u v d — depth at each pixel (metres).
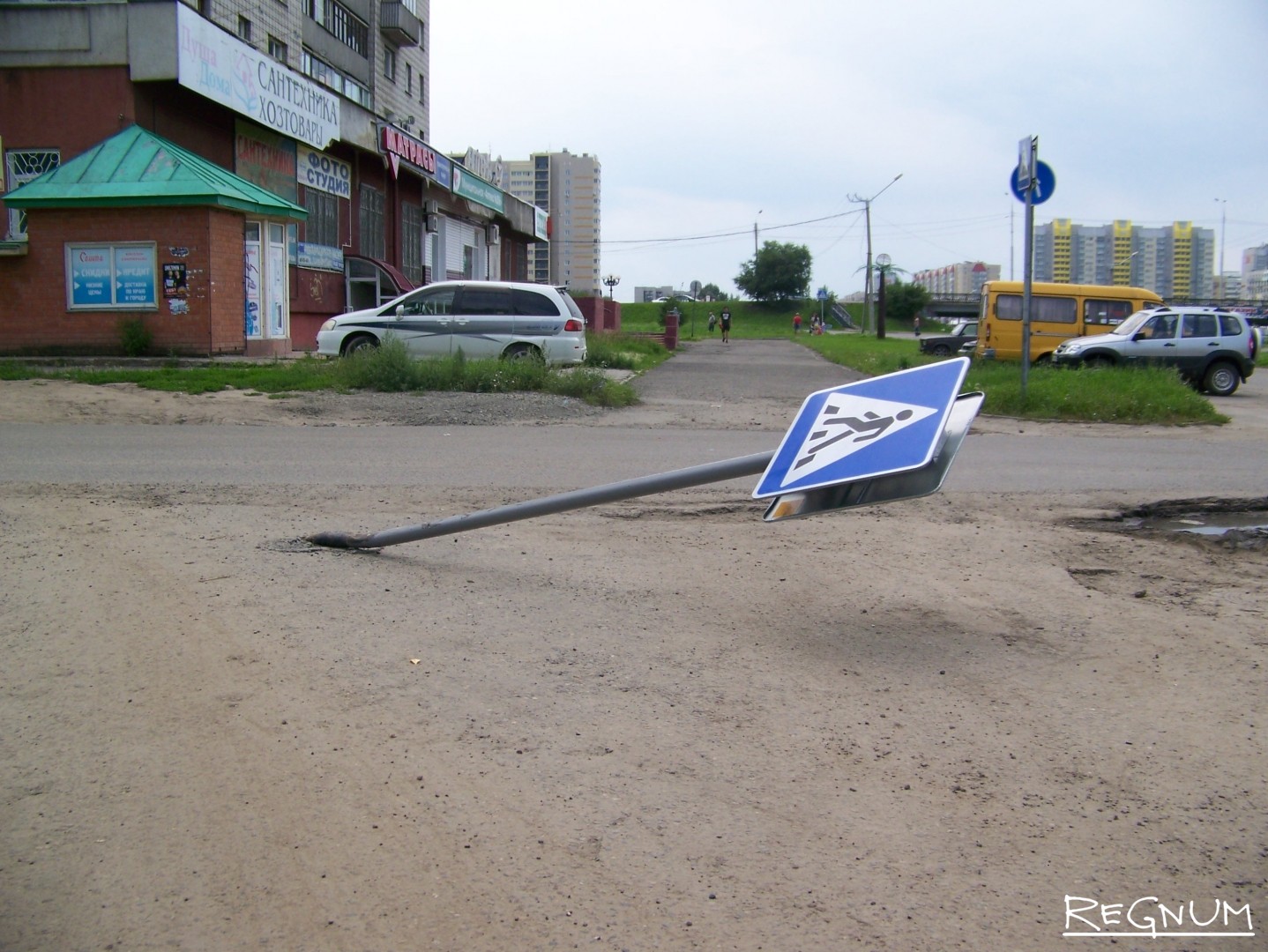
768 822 3.29
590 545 6.54
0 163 19.67
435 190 36.50
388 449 10.55
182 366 17.53
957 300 108.12
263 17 30.66
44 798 3.34
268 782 3.46
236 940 2.68
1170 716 4.13
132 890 2.87
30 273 18.58
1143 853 3.16
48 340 18.69
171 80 19.33
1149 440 12.65
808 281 118.38
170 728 3.84
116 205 18.23
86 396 13.73
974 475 9.52
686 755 3.71
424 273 36.06
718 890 2.92
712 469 5.13
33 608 5.02
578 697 4.19
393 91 43.91
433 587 5.55
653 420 13.77
